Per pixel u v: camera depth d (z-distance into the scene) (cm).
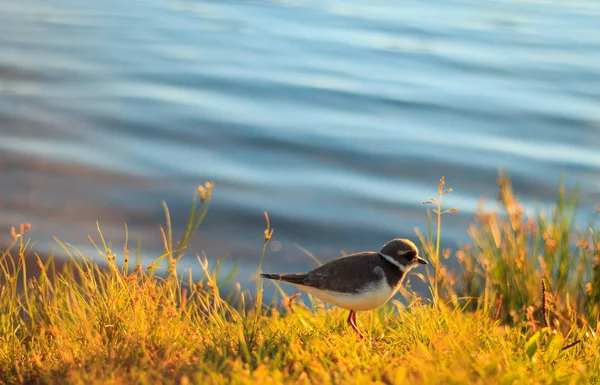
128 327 752
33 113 2177
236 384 607
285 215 1670
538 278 973
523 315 896
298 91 2439
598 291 915
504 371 641
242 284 1371
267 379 605
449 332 757
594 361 721
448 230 1591
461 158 1947
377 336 811
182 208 1697
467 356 668
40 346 758
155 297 808
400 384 591
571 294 950
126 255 823
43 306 843
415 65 2723
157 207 1692
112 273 819
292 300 900
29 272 1312
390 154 1980
